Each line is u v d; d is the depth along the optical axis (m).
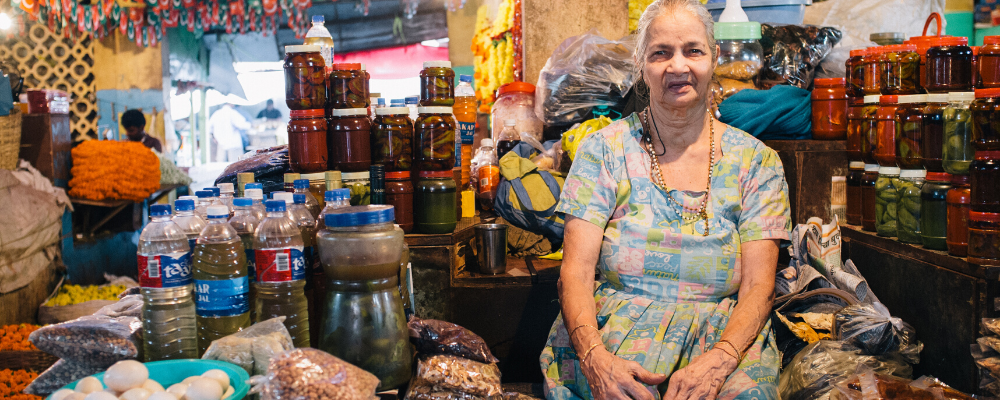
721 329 1.76
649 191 1.85
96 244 5.35
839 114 2.66
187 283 1.51
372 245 1.50
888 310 2.23
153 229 1.50
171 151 7.52
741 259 1.83
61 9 6.62
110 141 5.54
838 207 2.65
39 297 4.23
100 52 7.21
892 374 1.95
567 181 1.93
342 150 2.20
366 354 1.50
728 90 2.93
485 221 2.89
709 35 1.80
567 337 1.88
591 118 3.34
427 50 7.38
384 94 7.47
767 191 1.84
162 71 7.33
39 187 4.46
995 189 1.74
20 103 5.02
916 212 2.11
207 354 1.39
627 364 1.59
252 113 8.13
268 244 1.55
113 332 1.48
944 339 1.93
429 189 2.31
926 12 3.86
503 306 2.45
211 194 1.83
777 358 1.76
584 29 3.86
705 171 1.86
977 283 1.77
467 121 2.99
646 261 1.81
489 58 5.89
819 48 3.15
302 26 7.44
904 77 2.28
